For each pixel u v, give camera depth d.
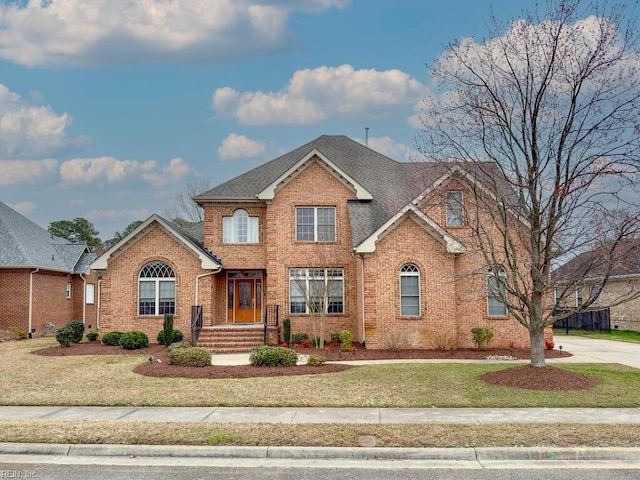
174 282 25.34
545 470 8.17
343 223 25.97
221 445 9.19
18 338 29.64
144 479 7.88
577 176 13.64
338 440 9.29
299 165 25.88
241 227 27.12
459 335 23.14
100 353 21.67
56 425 10.32
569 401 12.24
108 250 25.17
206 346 23.02
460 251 22.28
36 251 33.50
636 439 9.20
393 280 22.58
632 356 20.75
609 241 13.80
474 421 10.55
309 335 25.22
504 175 14.52
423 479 7.80
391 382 14.57
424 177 22.11
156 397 12.96
